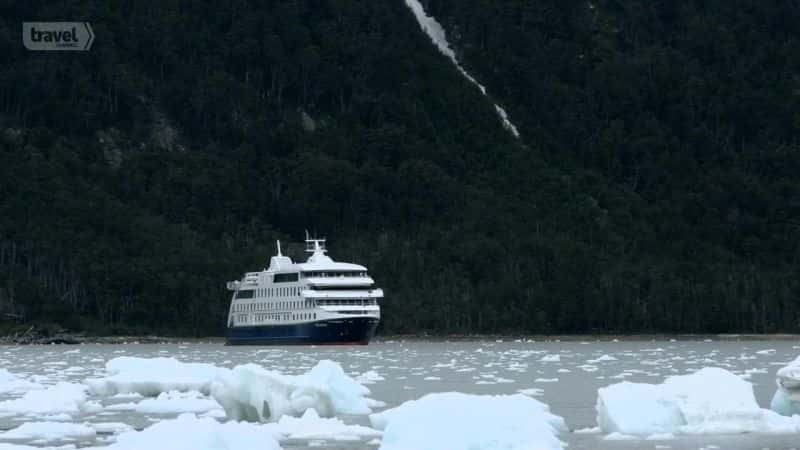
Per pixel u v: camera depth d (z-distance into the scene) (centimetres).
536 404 9169
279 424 9606
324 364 11188
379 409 11344
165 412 11206
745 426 9119
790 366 9800
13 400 12731
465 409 7925
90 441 9206
